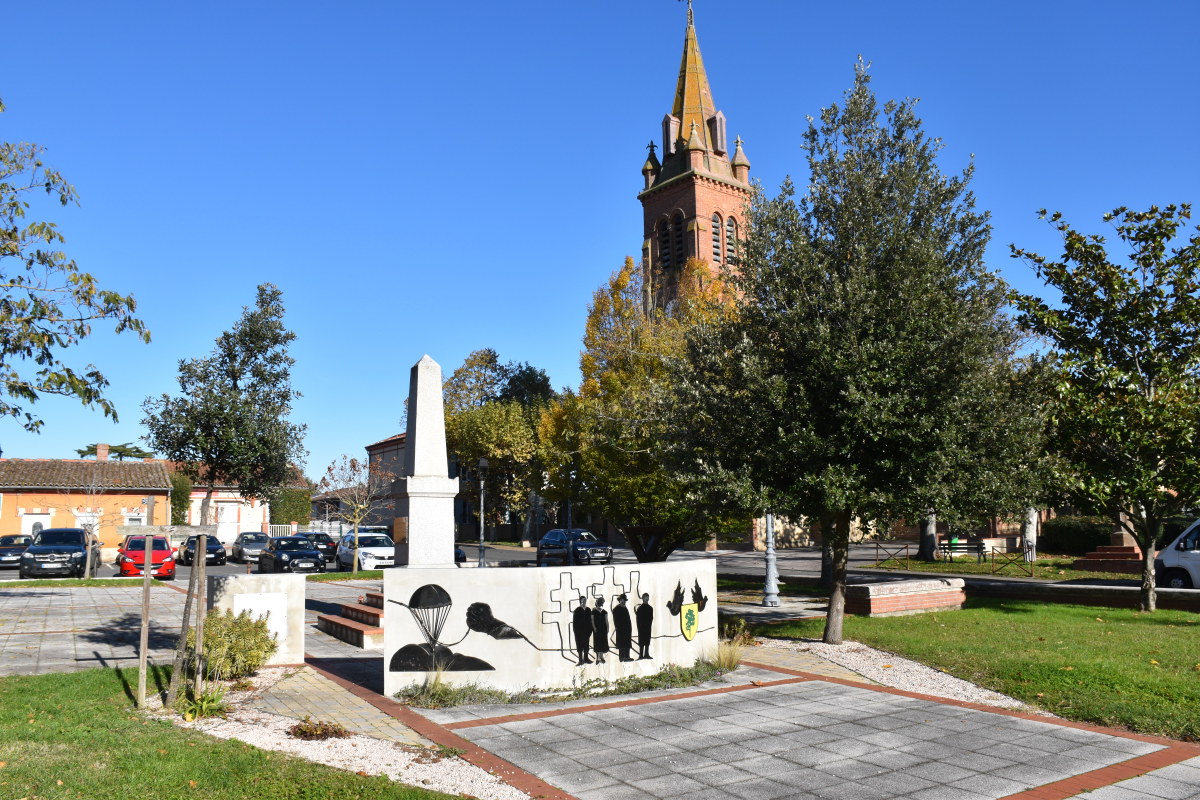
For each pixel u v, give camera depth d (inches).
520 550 1994.3
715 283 1242.6
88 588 963.3
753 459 490.6
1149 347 609.3
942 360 449.4
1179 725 323.6
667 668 424.5
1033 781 265.0
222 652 406.6
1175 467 592.7
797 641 531.2
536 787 259.0
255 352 535.2
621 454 865.5
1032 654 450.0
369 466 2003.0
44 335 517.0
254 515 2154.3
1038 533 1526.8
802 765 282.2
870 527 529.7
